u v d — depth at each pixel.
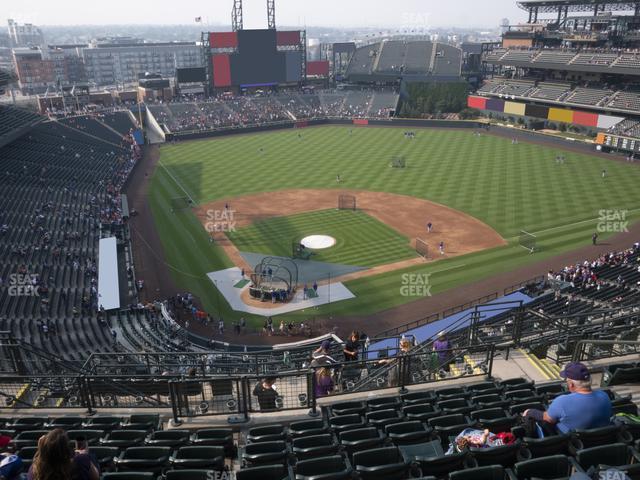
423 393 14.49
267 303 47.41
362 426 12.17
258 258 56.06
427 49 156.12
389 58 156.50
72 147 93.62
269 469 9.78
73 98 129.50
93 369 19.98
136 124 119.56
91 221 64.00
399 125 128.62
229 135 122.06
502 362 17.47
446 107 133.50
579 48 113.38
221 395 16.22
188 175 88.38
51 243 55.72
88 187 76.62
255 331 43.16
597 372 15.24
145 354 20.28
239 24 142.75
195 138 118.50
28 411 15.43
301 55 147.12
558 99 112.06
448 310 44.66
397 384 16.39
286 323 44.09
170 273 53.38
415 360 19.86
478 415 11.78
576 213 65.38
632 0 106.00
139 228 64.94
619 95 103.31
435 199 72.44
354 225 64.12
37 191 69.38
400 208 69.44
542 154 95.44
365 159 95.62
